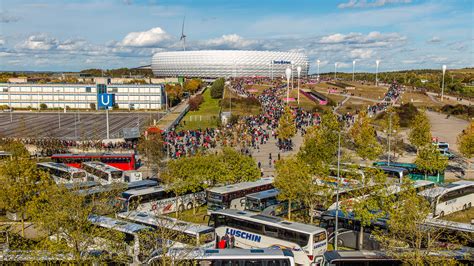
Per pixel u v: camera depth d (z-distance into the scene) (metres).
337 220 50.34
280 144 117.44
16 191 52.09
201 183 67.19
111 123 185.38
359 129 109.81
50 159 104.75
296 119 163.75
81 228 40.22
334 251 41.97
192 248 40.97
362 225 49.09
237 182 71.44
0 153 90.62
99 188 56.28
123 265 42.56
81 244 41.81
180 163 65.62
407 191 45.44
